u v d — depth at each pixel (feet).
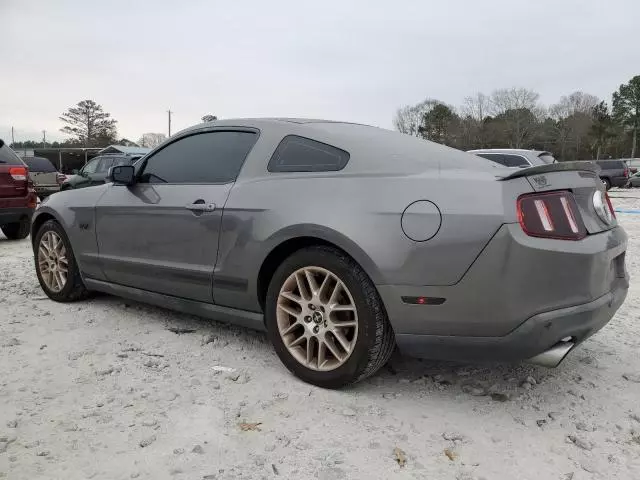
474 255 8.32
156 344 12.08
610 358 11.64
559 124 280.72
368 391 9.88
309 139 10.70
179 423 8.64
